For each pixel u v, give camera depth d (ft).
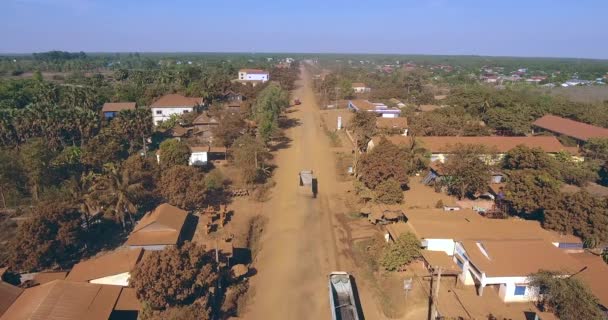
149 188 168.35
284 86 506.07
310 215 171.53
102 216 154.71
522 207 151.94
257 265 135.74
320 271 132.05
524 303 112.47
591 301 96.89
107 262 121.19
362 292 120.88
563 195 145.18
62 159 183.21
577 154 216.54
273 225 163.32
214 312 109.91
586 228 133.08
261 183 203.51
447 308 110.83
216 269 118.93
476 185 173.06
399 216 156.04
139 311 100.17
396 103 401.08
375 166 180.34
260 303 116.16
